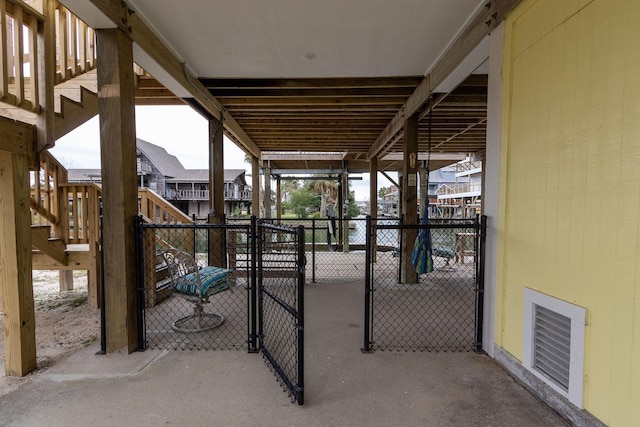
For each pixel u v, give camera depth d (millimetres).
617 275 1541
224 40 3232
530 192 2152
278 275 3723
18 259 2283
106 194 2584
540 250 2053
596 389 1647
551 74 1970
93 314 3934
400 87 4609
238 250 6238
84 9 2271
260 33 3102
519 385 2178
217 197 5105
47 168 4047
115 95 2551
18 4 2541
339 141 7812
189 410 1916
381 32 3078
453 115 5520
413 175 4988
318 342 2889
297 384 1981
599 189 1641
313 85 4297
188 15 2799
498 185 2498
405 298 4324
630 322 1477
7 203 2262
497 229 2504
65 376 2297
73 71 3502
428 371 2367
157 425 1787
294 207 26203
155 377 2283
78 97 3922
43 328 3436
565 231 1854
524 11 2207
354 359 2557
